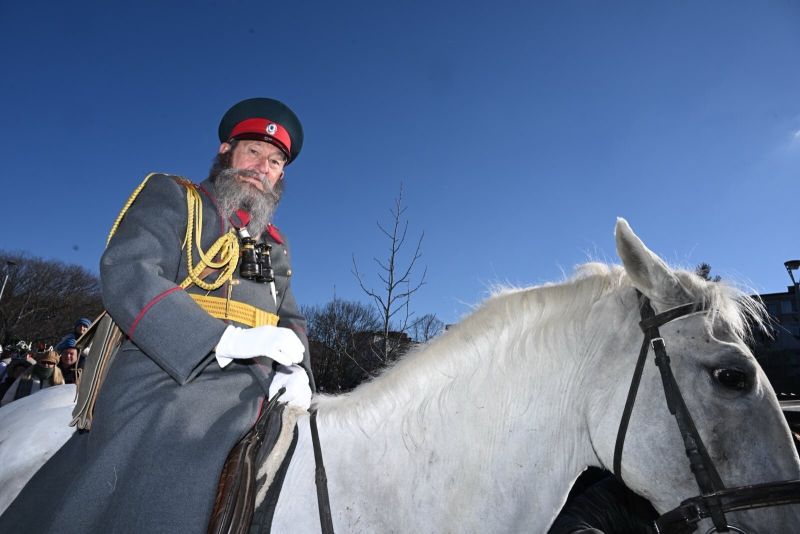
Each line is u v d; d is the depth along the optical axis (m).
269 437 1.69
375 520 1.63
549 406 1.71
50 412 2.38
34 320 46.47
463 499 1.63
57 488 1.72
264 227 2.25
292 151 2.42
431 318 6.17
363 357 6.88
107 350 1.86
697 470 1.48
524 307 1.83
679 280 1.73
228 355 1.61
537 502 1.65
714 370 1.56
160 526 1.43
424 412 1.74
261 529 1.54
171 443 1.56
